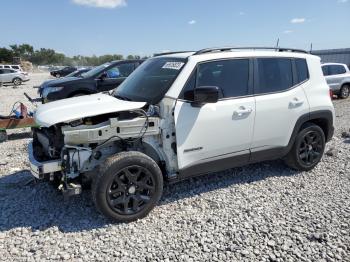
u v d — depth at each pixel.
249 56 4.89
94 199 3.88
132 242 3.65
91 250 3.52
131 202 4.08
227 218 4.12
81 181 4.18
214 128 4.50
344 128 9.00
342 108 13.30
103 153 4.18
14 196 4.76
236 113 4.63
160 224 4.01
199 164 4.54
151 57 5.52
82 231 3.87
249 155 4.95
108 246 3.59
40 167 3.87
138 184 4.04
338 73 16.30
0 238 3.73
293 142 5.34
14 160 6.30
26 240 3.69
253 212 4.26
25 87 28.47
